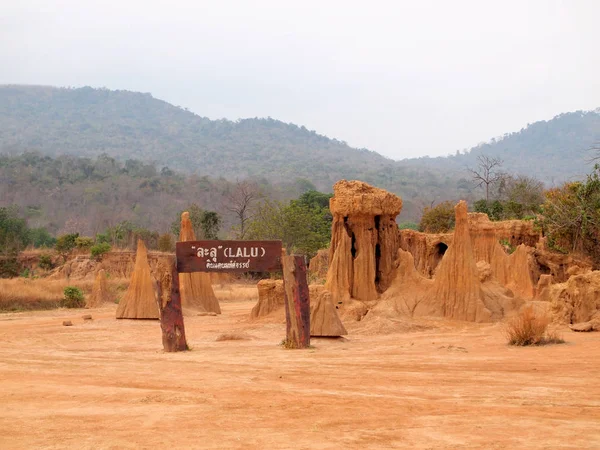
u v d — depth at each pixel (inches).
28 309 1683.1
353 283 1120.2
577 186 1800.0
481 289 1040.8
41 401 455.8
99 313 1504.7
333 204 1175.6
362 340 851.4
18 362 666.8
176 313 776.9
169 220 5083.7
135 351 789.9
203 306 1407.5
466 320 999.6
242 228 3417.8
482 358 640.4
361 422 385.1
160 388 503.2
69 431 370.3
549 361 600.4
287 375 560.4
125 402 449.1
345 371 578.9
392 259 1178.0
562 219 1710.1
